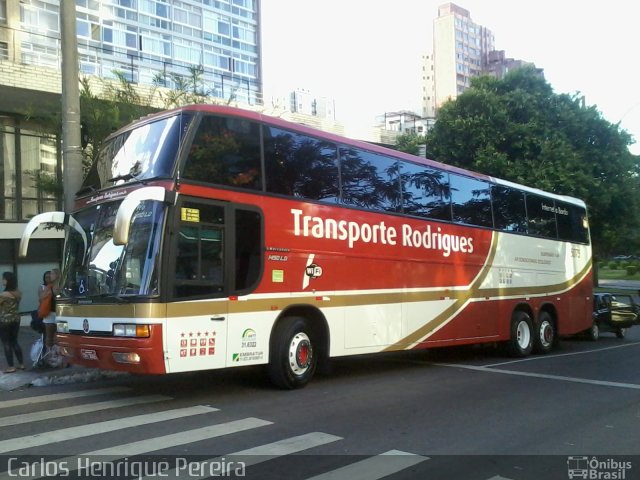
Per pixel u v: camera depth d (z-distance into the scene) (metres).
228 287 7.99
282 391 8.85
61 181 13.73
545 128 22.98
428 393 8.94
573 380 10.35
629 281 58.91
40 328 10.72
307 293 9.06
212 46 32.19
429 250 11.56
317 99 27.23
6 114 18.12
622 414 7.63
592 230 24.64
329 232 9.53
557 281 15.75
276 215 8.73
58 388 9.27
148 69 21.81
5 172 18.12
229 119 8.37
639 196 24.14
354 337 9.81
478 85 24.77
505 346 14.02
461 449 5.96
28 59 19.45
